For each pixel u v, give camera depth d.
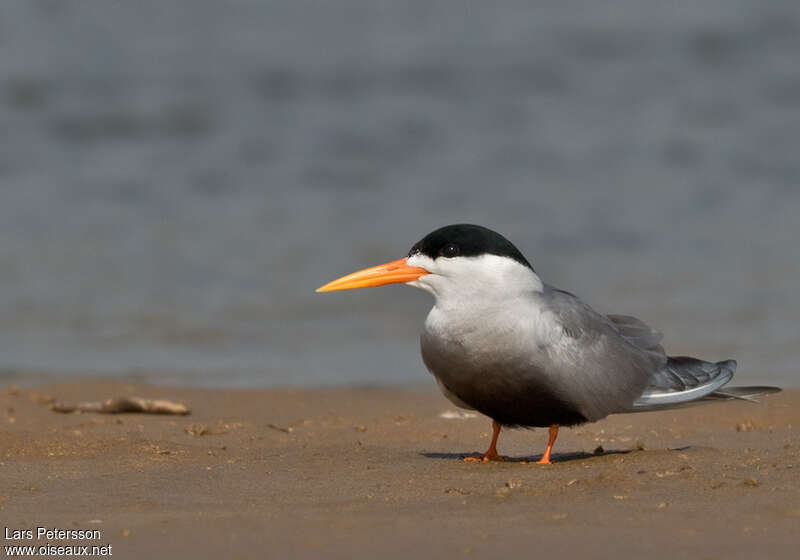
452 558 5.19
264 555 5.26
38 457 7.85
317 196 21.70
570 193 21.78
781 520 5.76
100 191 21.69
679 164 23.56
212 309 15.55
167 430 9.31
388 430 9.55
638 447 8.44
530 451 8.65
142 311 15.35
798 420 9.74
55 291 16.16
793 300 15.70
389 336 14.59
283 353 13.69
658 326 14.64
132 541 5.50
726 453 7.81
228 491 6.71
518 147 24.67
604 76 29.36
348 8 34.47
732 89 28.44
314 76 28.53
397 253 18.06
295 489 6.77
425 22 33.09
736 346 13.69
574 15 33.75
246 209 20.81
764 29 32.09
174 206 20.92
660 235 19.27
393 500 6.38
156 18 32.25
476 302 7.70
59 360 13.24
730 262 17.75
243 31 31.94
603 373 7.79
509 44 31.39
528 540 5.44
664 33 32.12
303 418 10.17
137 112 25.86
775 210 20.69
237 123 25.92
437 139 25.17
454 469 7.46
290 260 17.77
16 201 20.89
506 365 7.64
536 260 18.00
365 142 24.81
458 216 20.25
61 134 24.77
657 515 5.88
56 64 27.84
